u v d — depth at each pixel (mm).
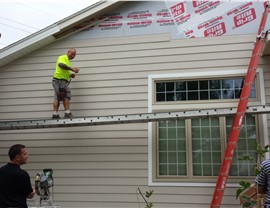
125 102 5766
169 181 5383
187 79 5641
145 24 5957
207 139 5438
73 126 5758
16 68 6258
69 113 5641
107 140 5719
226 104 5445
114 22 6070
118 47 5973
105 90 5871
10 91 6199
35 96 6105
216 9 5754
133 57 5887
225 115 5059
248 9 5645
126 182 5508
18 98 6148
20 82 6199
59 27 5969
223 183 4586
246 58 5504
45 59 6199
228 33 5637
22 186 3514
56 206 4551
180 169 5418
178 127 5562
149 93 5707
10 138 6035
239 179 5188
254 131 5320
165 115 5180
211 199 5215
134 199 5422
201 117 5156
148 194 4840
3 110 6145
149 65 5805
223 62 5562
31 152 5910
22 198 3529
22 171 3543
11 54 6012
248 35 5570
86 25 6148
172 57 5754
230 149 4680
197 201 5242
